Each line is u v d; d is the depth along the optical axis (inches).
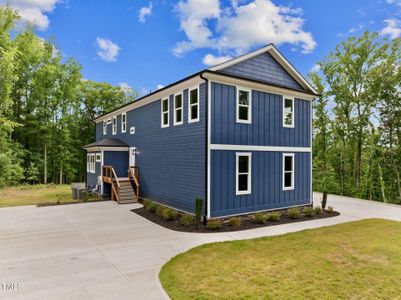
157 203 485.7
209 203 356.5
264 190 418.0
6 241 276.2
